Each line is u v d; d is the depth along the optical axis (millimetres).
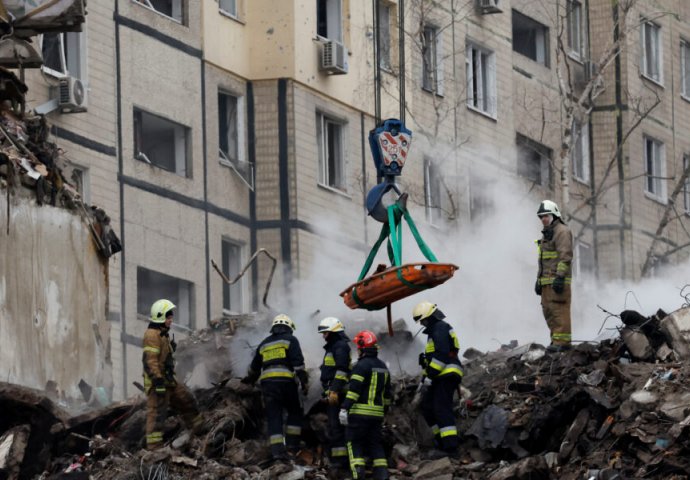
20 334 34719
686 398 31859
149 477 31781
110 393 37438
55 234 36219
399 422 33469
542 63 64000
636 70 67062
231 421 33125
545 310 34562
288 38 52281
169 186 49312
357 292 30141
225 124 52219
